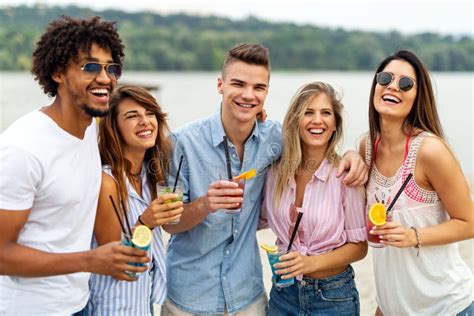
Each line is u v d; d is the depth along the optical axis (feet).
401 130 11.39
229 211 10.96
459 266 11.66
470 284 11.72
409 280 11.43
